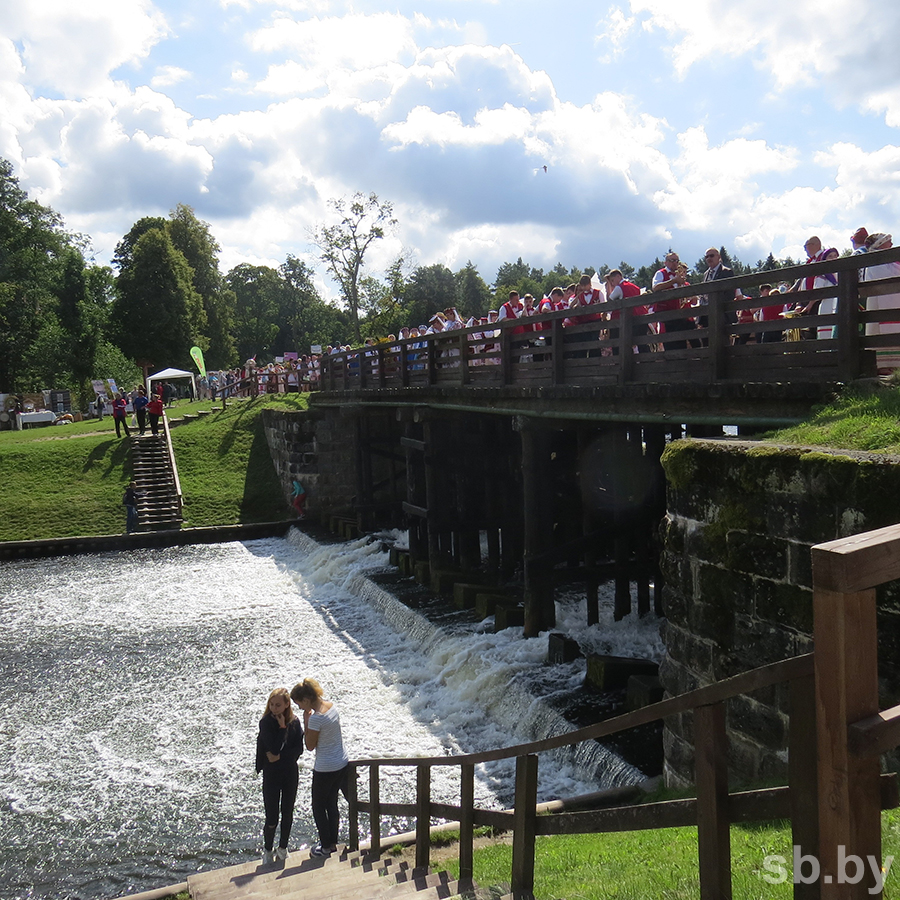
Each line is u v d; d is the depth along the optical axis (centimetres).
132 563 2588
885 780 186
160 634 1847
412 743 1220
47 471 3216
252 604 2073
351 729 1287
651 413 1002
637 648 1397
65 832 1054
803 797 203
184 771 1205
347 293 5631
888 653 509
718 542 676
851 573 179
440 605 1792
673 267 1166
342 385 2839
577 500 1803
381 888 611
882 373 761
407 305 8681
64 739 1330
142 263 6550
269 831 838
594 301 1277
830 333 999
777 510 611
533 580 1456
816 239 1020
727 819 237
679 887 405
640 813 285
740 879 387
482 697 1304
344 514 3008
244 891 743
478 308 11419
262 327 10850
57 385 6562
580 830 340
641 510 1491
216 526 2952
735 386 851
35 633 1883
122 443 3447
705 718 239
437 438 2006
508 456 2067
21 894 928
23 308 6650
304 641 1756
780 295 801
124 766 1228
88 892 928
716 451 674
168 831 1046
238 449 3469
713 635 688
